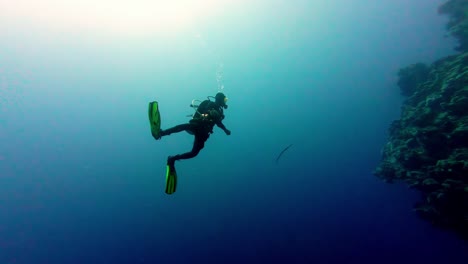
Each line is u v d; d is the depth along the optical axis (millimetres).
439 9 16000
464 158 7609
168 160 3176
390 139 14352
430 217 9938
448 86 9820
